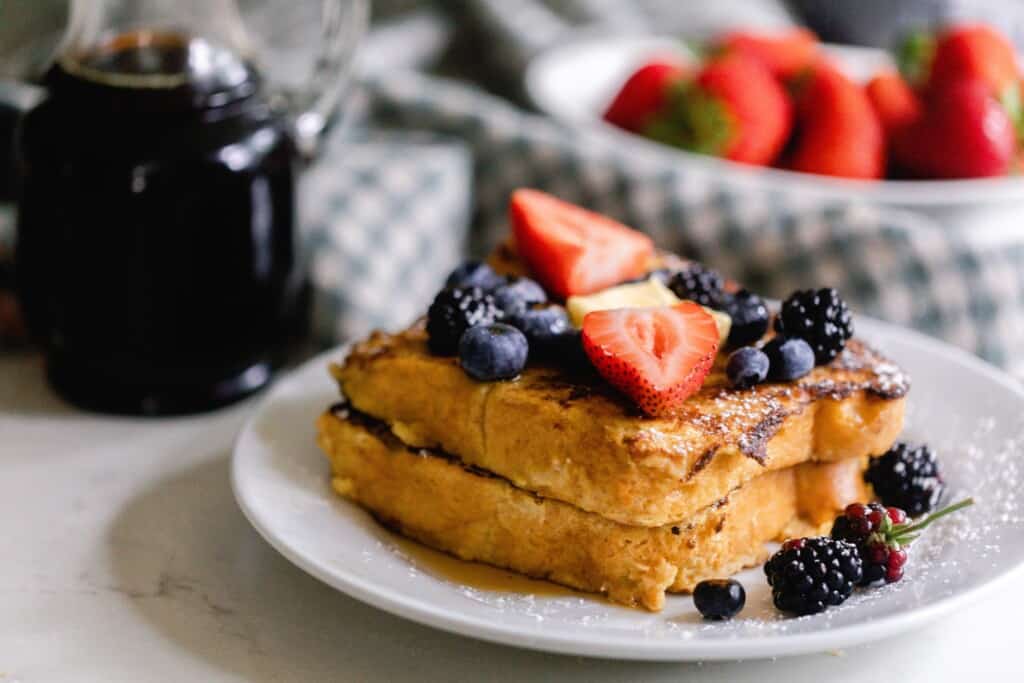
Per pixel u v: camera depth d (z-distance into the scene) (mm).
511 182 845
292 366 766
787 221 799
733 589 592
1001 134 896
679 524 605
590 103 995
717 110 889
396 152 835
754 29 1085
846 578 591
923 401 693
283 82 922
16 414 723
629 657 570
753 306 652
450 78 1071
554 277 673
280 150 704
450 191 824
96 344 701
